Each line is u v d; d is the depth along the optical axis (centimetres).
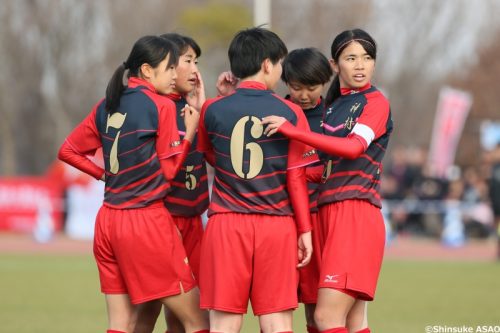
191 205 2761
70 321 3972
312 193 2683
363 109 2527
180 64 2720
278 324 2438
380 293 5016
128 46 15162
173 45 2623
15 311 4284
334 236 2502
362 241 2489
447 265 6731
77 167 2680
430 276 5912
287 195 2473
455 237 8650
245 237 2428
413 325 3878
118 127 2541
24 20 14812
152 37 2622
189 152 2741
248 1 15112
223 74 2733
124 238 2511
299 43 16050
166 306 2652
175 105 2612
